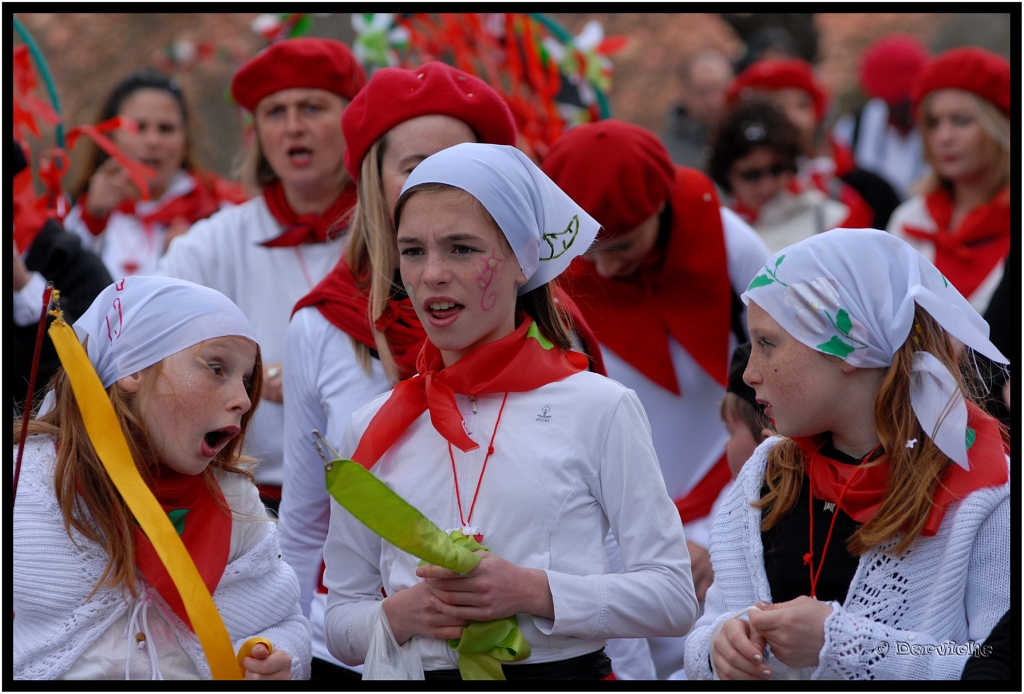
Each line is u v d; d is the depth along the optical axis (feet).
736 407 30.76
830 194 68.03
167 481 24.57
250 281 37.58
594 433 23.88
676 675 30.19
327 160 37.09
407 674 23.21
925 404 23.17
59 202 39.45
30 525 23.57
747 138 56.13
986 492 22.90
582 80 46.50
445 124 28.68
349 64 37.47
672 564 23.75
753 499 25.35
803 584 24.07
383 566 24.77
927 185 50.67
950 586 22.63
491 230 23.38
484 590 22.17
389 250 28.81
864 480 23.63
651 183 33.86
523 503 23.27
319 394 29.63
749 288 24.21
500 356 23.98
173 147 53.21
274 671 23.45
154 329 23.91
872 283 23.59
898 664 22.16
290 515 30.37
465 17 46.16
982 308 45.03
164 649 23.99
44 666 23.29
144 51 95.76
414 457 24.34
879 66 74.38
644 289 36.06
